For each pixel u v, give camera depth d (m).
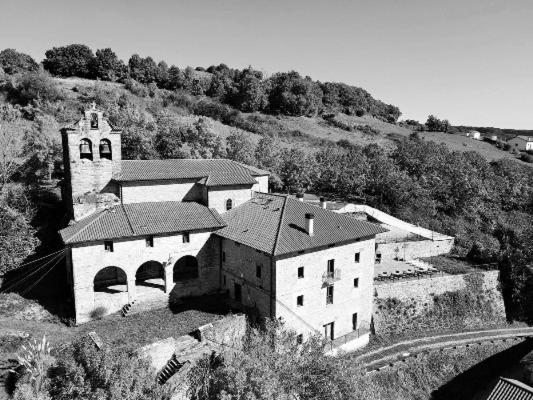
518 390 33.19
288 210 42.12
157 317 38.66
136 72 123.75
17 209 46.22
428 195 79.31
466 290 53.34
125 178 42.50
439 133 155.38
